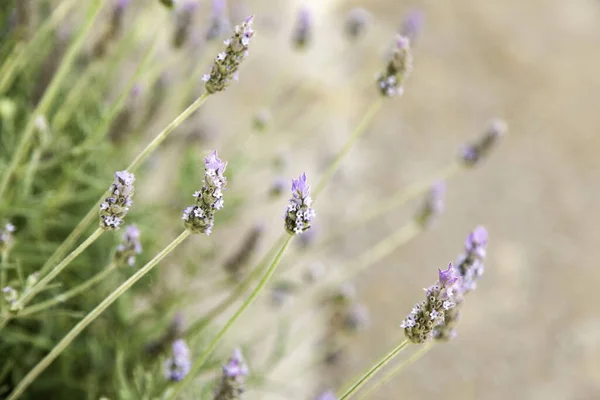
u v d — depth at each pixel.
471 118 1.96
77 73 1.11
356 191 1.69
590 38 2.28
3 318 0.86
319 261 1.50
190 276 1.11
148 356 1.02
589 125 2.01
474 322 1.53
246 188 1.32
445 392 1.41
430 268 1.62
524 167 1.87
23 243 0.99
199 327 1.02
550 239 1.73
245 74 1.71
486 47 2.14
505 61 2.12
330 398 0.97
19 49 1.01
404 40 0.96
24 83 1.07
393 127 1.87
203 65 1.11
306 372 1.33
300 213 0.82
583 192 1.85
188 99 1.22
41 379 1.01
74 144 1.07
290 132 1.67
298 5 2.00
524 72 2.10
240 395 0.87
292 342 1.34
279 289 1.17
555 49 2.20
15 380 0.99
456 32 2.15
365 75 1.89
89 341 1.01
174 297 1.08
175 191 1.20
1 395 1.00
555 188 1.83
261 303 1.33
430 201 1.13
